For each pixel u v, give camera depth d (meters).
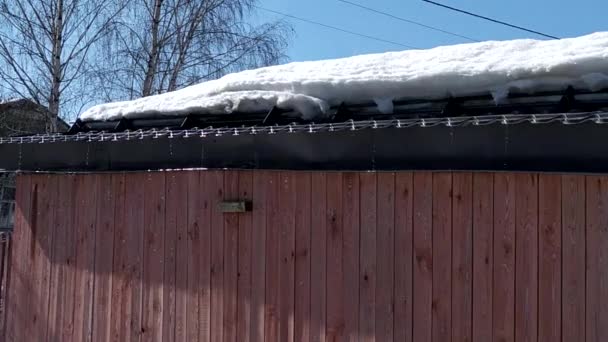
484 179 3.86
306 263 4.60
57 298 6.22
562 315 3.55
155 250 5.52
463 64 4.26
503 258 3.77
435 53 4.85
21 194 6.61
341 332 4.39
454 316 3.93
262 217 4.86
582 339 3.48
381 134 4.06
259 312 4.83
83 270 6.03
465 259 3.91
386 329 4.20
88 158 5.80
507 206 3.77
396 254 4.18
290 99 4.79
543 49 4.31
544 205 3.64
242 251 4.96
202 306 5.17
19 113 17.53
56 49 16.67
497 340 3.76
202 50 18.41
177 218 5.38
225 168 4.92
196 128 5.23
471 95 4.13
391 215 4.22
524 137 3.53
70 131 6.43
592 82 3.69
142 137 5.30
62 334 6.15
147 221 5.59
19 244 6.59
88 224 6.02
